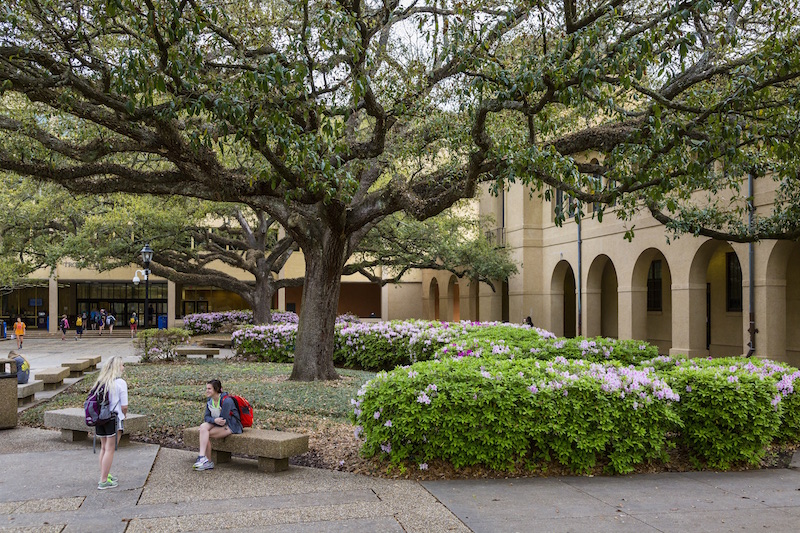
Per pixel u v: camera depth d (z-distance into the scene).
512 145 8.40
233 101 7.17
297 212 13.09
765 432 8.02
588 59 6.91
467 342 13.11
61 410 9.55
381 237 26.12
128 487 6.73
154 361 19.06
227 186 10.20
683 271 20.41
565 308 34.34
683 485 6.97
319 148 8.05
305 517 5.73
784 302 16.83
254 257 28.23
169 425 9.68
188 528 5.45
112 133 11.08
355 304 49.47
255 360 19.69
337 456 8.01
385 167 14.05
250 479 7.06
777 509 6.07
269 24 9.32
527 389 7.37
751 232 13.12
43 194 21.38
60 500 6.28
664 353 25.41
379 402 7.33
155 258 27.50
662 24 6.90
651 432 7.52
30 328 46.81
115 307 48.38
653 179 8.85
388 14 9.21
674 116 9.17
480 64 7.62
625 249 23.55
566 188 8.83
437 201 10.23
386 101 9.87
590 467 7.45
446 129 10.68
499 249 30.94
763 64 7.06
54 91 8.44
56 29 8.17
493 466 7.24
